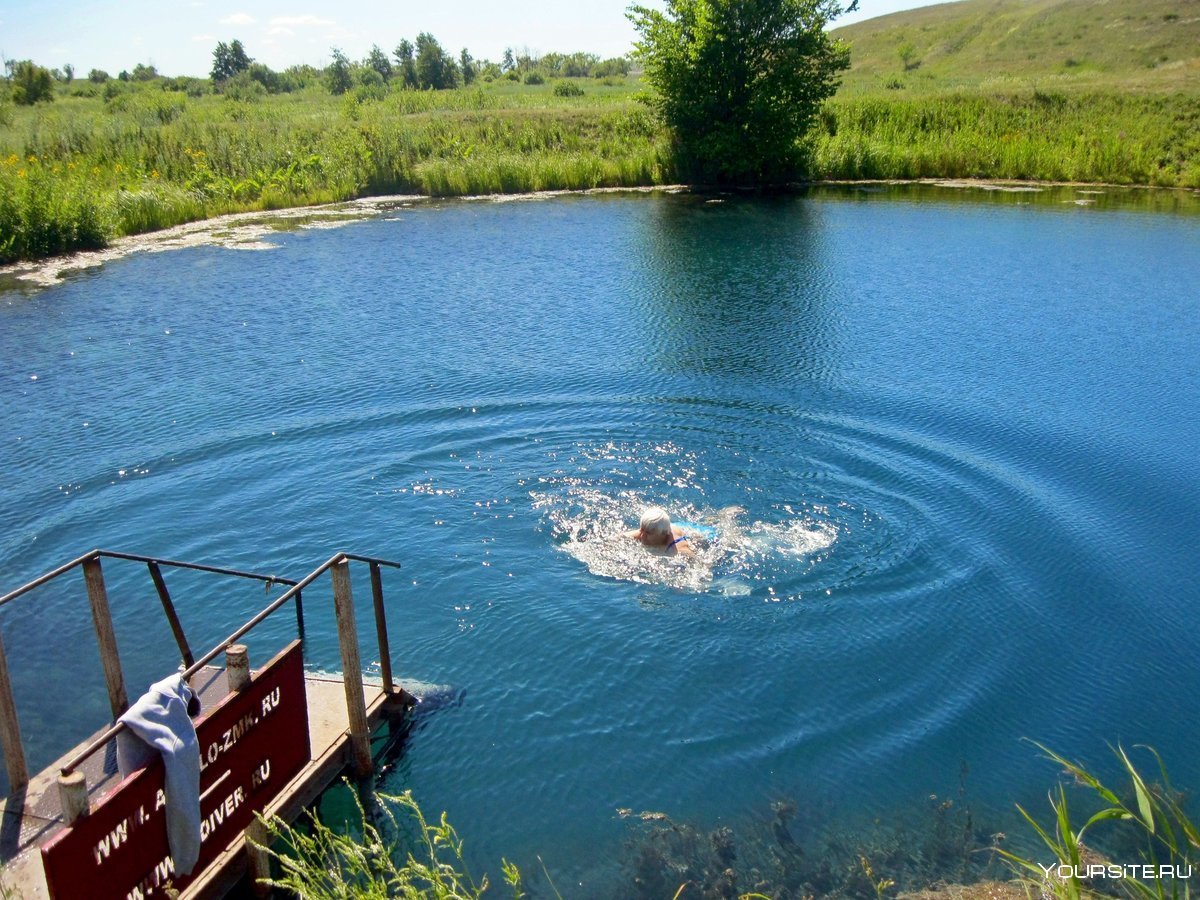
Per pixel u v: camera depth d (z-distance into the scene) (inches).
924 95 1740.9
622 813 270.2
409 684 319.9
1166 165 1392.7
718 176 1445.6
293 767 259.8
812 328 708.0
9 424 532.4
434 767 286.4
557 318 735.1
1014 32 2714.1
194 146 1341.0
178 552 400.8
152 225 1103.0
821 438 506.9
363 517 426.9
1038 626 353.4
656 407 548.4
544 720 305.4
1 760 281.0
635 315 742.5
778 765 287.6
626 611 359.6
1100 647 342.0
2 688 244.4
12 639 347.6
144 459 484.4
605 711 309.4
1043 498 443.8
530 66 3503.9
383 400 560.7
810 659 334.3
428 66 2647.6
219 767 230.8
